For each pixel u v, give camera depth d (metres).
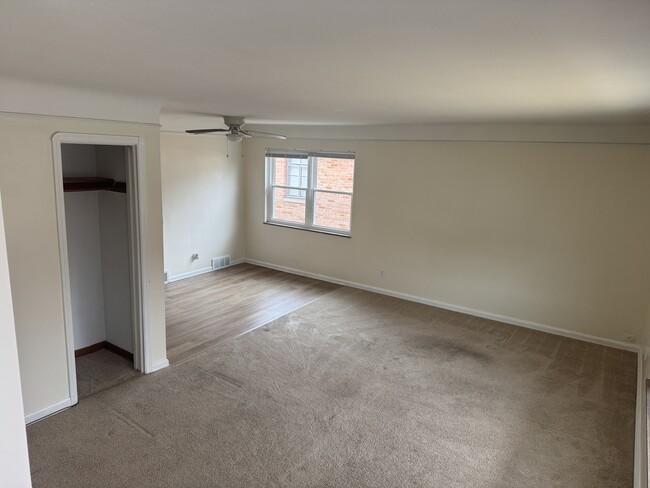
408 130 5.75
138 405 3.46
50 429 3.14
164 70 2.17
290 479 2.74
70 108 3.08
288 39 1.52
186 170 6.68
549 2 1.09
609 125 4.48
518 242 5.25
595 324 4.93
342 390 3.77
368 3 1.14
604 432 3.30
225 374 3.99
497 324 5.42
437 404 3.61
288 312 5.60
